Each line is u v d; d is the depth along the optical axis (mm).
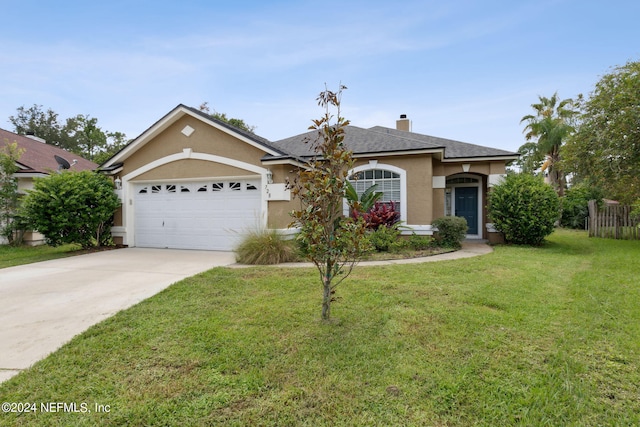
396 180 11602
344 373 2998
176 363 3191
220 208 10500
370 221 10195
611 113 11695
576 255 9094
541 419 2400
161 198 11148
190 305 4797
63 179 10180
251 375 2971
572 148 13188
